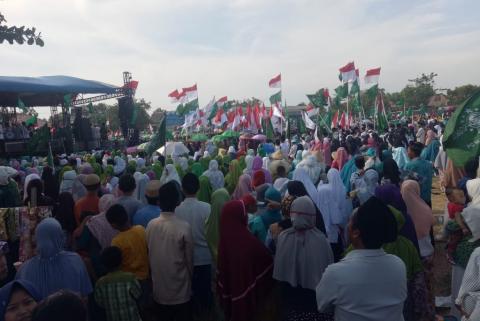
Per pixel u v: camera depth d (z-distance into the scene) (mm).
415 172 7750
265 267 4020
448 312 5270
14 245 4734
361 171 6785
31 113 26828
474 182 3910
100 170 10398
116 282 4008
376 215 2549
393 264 2545
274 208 4895
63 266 3508
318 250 3590
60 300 1792
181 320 4645
